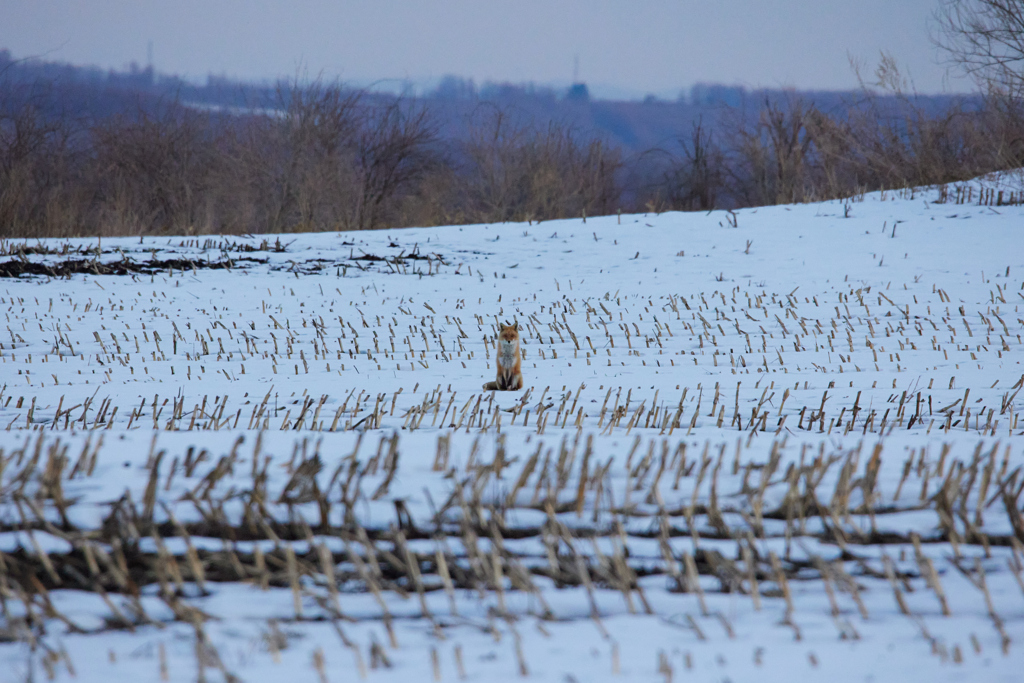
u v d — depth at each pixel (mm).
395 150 152125
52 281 73125
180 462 22406
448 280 76500
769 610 16031
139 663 14133
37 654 14430
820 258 77188
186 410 36781
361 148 152875
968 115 113188
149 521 18250
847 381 41625
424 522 19203
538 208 146000
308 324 61719
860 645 14641
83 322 60875
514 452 24625
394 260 83125
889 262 73625
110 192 140625
